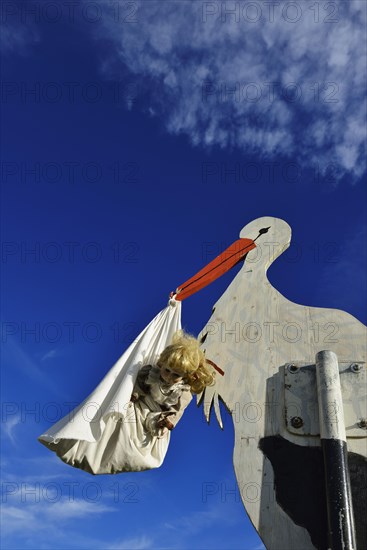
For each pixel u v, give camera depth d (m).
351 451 4.97
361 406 5.09
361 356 5.36
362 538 4.68
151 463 4.64
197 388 4.87
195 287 5.66
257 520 4.84
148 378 4.76
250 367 5.45
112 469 4.62
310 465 4.95
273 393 5.30
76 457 4.59
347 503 4.55
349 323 5.52
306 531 4.74
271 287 5.86
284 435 5.11
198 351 4.80
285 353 5.46
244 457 5.07
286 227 6.25
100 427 4.50
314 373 5.29
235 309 5.77
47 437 4.37
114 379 4.79
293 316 5.63
